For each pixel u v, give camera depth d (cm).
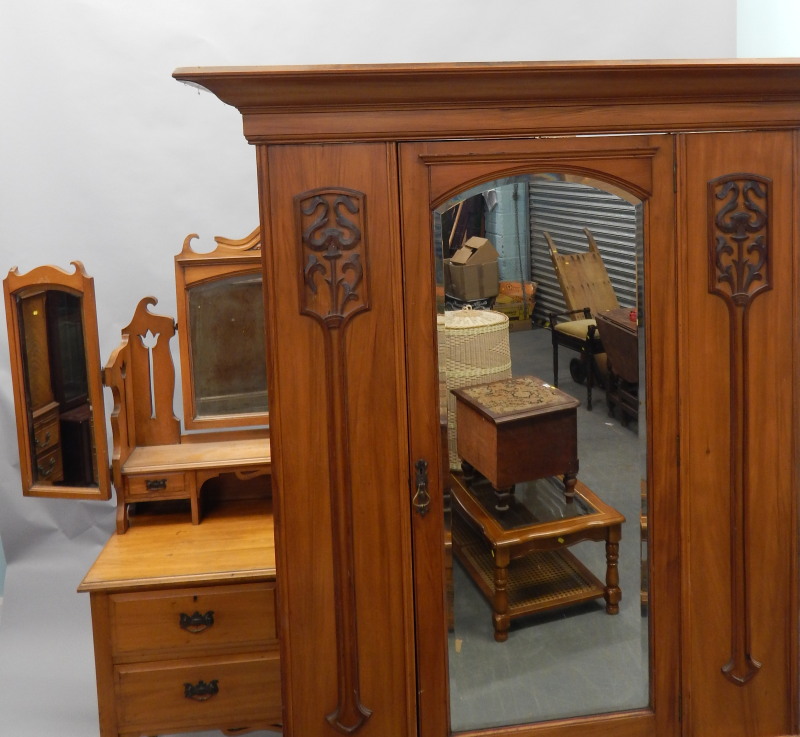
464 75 167
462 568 190
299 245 174
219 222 280
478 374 185
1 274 274
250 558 214
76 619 286
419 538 188
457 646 193
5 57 263
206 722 213
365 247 176
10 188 270
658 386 189
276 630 210
